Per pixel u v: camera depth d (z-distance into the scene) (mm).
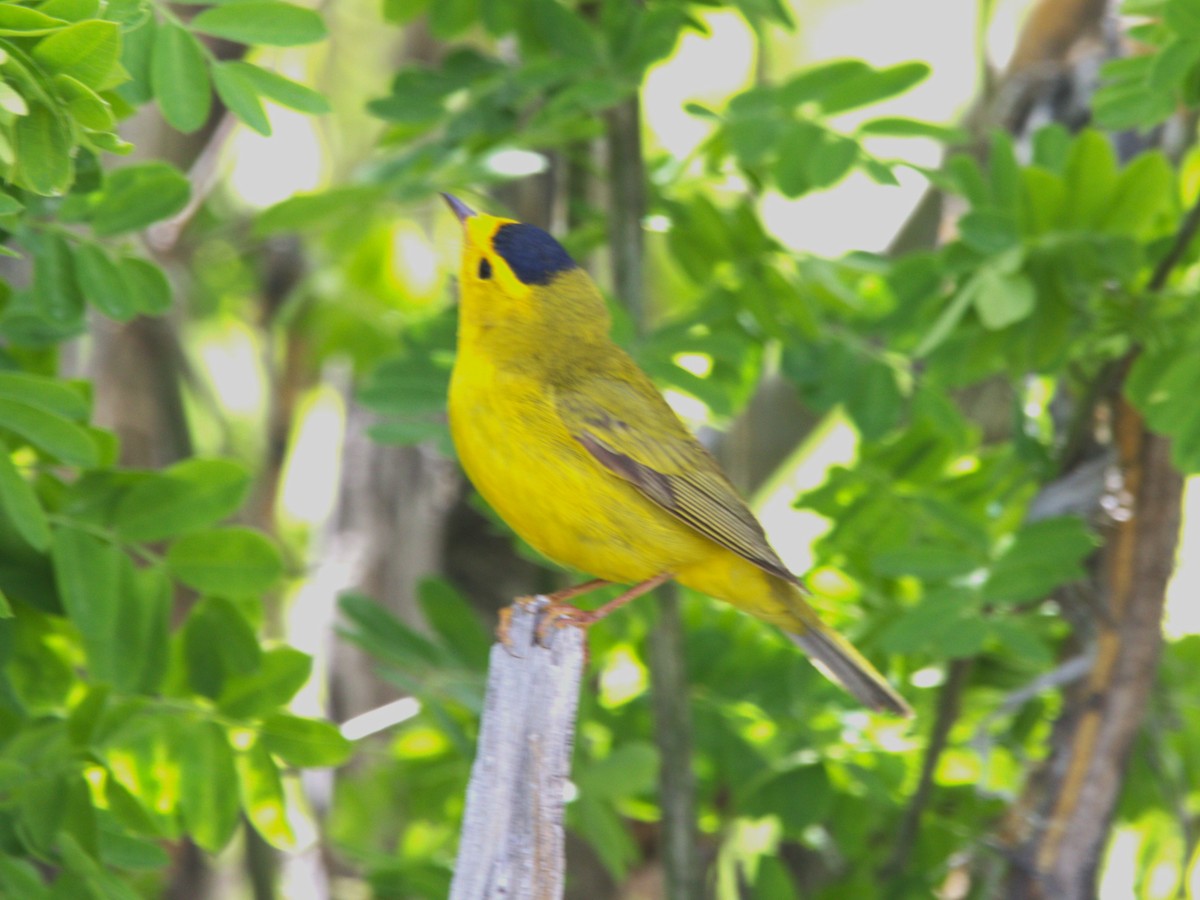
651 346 10961
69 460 7922
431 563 13844
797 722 12094
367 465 14508
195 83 7812
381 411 10602
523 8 11242
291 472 19203
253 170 17781
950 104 20812
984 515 11820
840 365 11695
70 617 8516
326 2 15336
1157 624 11055
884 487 11625
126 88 7758
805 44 20891
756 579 10164
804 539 17500
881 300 12289
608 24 11141
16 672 9250
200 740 9078
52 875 9344
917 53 21125
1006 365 10906
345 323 15336
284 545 16125
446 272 14797
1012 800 12242
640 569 9781
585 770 10883
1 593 7945
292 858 14008
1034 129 11922
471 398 9664
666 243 12766
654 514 9688
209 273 15555
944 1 21391
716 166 12133
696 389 10719
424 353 11211
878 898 11414
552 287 9836
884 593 12273
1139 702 11055
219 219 16000
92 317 13039
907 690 12430
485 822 7227
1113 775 11062
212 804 9062
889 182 10523
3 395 7824
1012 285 10102
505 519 9844
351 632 11250
